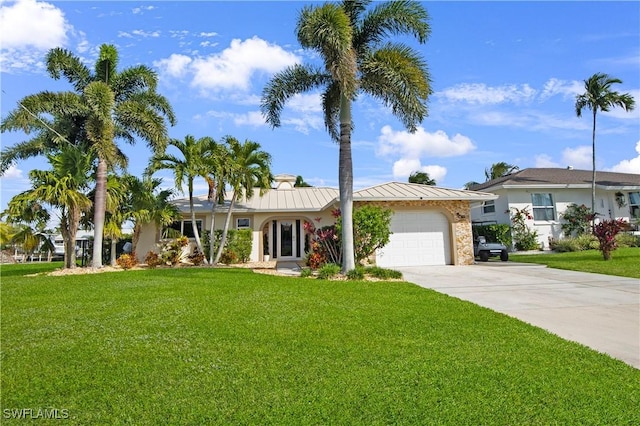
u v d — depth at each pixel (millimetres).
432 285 10789
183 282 11281
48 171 15336
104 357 4715
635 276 11750
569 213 24609
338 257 14562
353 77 11531
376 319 6543
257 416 3252
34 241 16656
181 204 22000
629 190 25203
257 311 7164
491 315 6852
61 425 3162
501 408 3391
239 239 20672
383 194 17000
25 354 4848
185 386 3863
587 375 4129
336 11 11477
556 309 7508
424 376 4070
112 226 17094
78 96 16391
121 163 18391
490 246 18844
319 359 4602
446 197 16812
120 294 9141
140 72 17453
